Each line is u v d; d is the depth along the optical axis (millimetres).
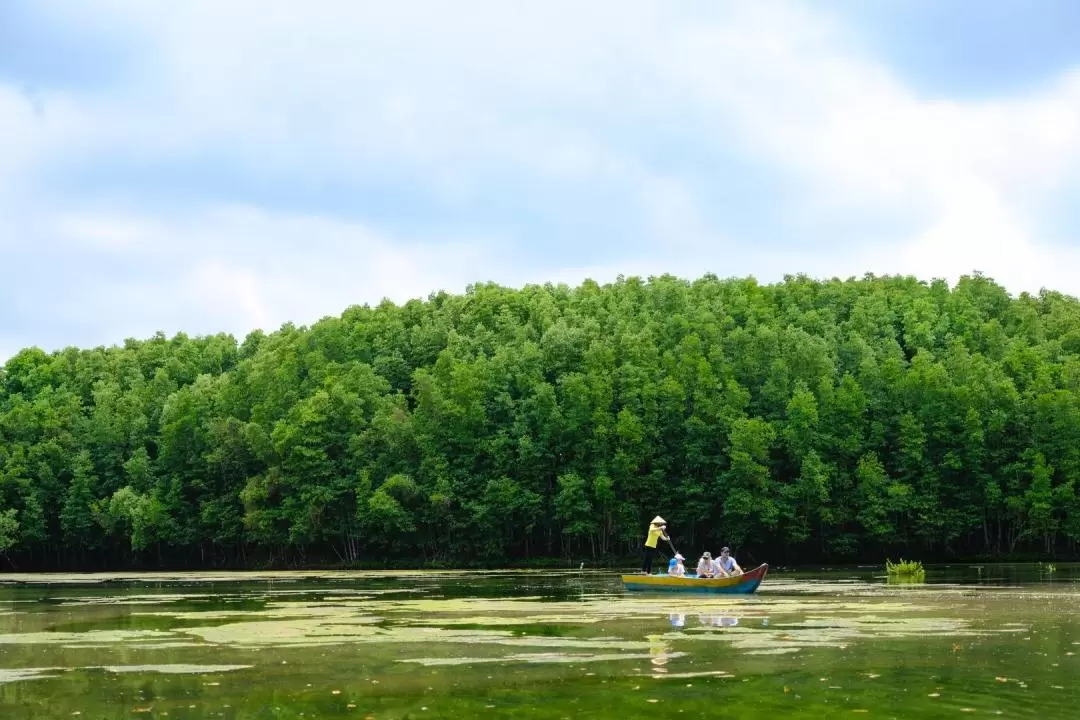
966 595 40500
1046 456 97562
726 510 95000
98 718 15625
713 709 15688
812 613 31922
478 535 102125
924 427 100625
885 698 16469
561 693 17203
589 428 103812
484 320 143625
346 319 150625
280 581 67250
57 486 117938
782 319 133875
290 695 17406
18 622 32250
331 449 110312
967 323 133125
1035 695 16672
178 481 112375
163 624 30906
